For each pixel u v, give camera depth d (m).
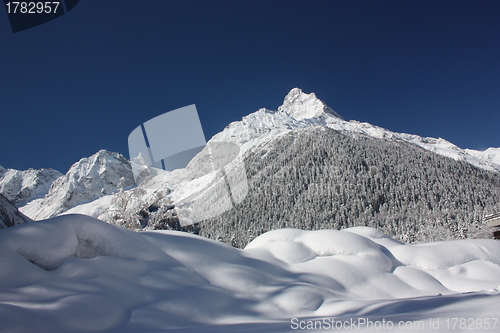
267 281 4.16
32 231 3.39
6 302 2.47
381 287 4.64
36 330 2.16
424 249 6.04
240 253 4.80
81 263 3.29
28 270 3.00
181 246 4.41
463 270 5.52
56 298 2.66
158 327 2.60
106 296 2.89
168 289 3.37
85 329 2.38
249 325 2.55
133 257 3.80
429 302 2.75
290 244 5.41
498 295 2.72
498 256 6.01
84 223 3.76
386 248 6.14
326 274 4.69
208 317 3.01
